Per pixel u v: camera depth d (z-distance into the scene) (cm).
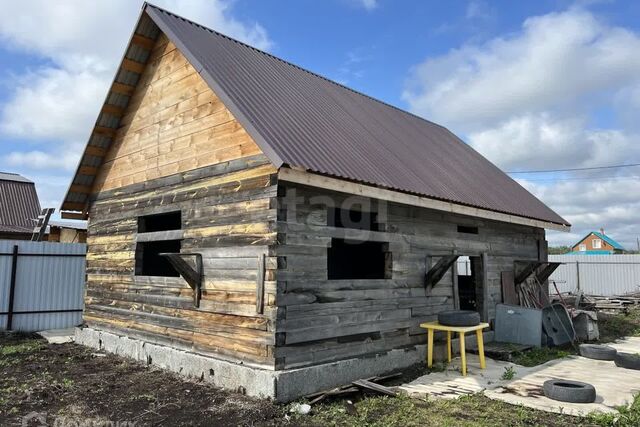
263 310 655
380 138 1000
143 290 902
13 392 689
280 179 615
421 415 588
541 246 1291
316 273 700
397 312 837
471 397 665
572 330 1115
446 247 960
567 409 614
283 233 660
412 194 782
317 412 591
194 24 971
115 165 1027
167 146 882
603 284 2348
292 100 875
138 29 896
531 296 1238
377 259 1129
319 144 738
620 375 809
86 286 1091
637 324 1469
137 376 765
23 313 1251
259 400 616
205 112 804
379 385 680
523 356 943
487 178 1250
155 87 929
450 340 891
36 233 1579
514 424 560
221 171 754
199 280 768
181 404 621
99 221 1063
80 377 766
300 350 668
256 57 1015
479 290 1073
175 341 814
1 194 2633
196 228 789
